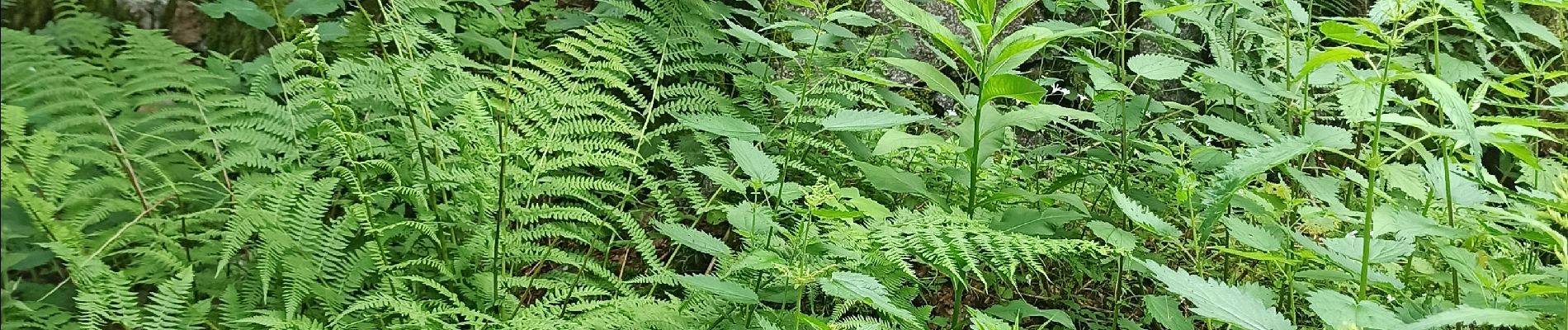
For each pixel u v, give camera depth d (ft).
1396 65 5.82
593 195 7.66
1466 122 4.12
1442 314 4.03
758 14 9.97
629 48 8.32
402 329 5.71
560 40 7.63
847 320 5.73
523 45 9.00
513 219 6.64
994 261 5.32
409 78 7.04
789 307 6.86
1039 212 6.38
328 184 5.92
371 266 6.11
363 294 6.24
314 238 5.76
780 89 8.29
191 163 6.25
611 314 5.86
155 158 6.00
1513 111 11.19
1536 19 11.73
